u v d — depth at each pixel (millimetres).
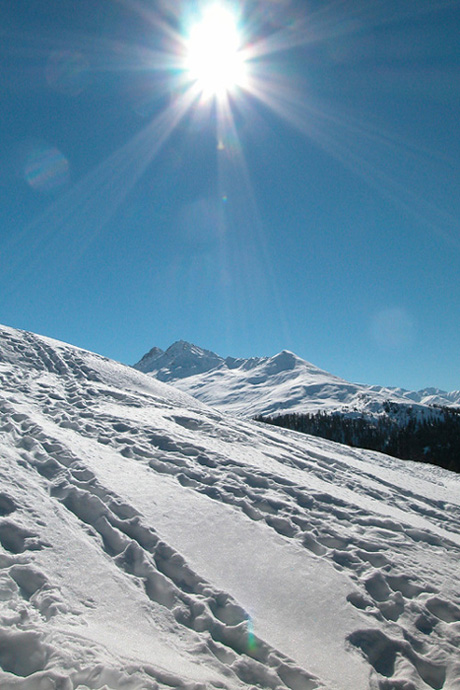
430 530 10227
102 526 7477
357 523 9703
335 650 5645
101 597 5738
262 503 9656
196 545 7488
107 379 20906
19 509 7188
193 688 4328
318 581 7012
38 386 16609
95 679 4168
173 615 5809
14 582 5523
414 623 6449
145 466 10602
